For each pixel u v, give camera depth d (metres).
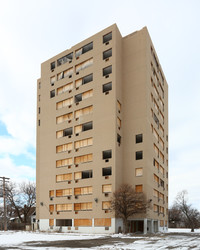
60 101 49.56
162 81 57.78
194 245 20.92
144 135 41.12
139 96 42.94
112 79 42.25
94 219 39.56
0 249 17.67
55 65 52.25
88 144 43.38
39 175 53.28
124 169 41.91
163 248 18.48
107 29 44.72
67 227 42.69
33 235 32.91
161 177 51.78
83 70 46.66
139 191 39.88
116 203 35.50
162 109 56.34
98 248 18.08
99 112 42.84
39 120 56.31
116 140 40.41
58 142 47.97
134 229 41.22
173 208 96.12
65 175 45.72
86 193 41.75
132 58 45.03
